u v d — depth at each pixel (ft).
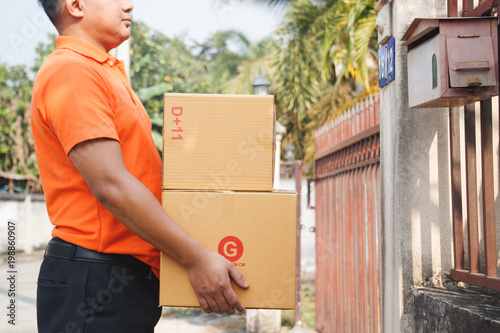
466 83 4.58
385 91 6.51
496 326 4.37
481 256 6.23
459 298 5.32
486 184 5.23
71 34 4.98
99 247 4.68
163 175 4.70
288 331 16.28
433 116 6.06
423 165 6.01
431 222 6.01
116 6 5.06
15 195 42.22
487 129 5.22
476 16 5.14
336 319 12.36
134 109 4.96
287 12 32.04
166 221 4.36
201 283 4.49
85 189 4.71
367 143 10.09
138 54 40.34
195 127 4.72
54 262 4.76
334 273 12.62
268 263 4.67
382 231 6.58
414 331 5.85
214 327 16.71
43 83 4.53
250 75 42.50
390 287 6.24
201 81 43.62
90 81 4.50
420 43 5.27
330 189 13.03
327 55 26.43
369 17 21.99
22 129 44.75
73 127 4.29
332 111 31.53
